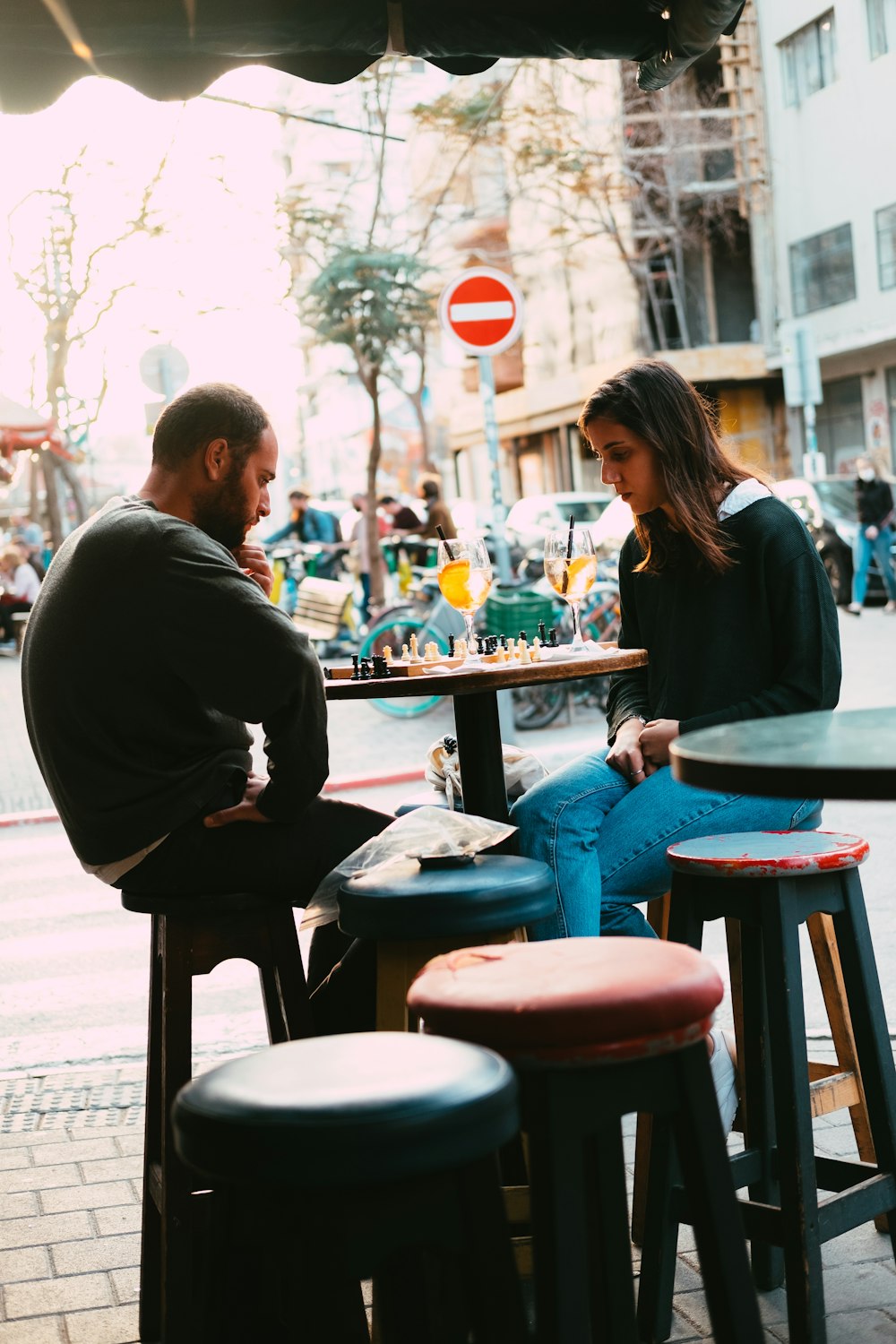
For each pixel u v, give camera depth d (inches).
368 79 868.6
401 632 530.9
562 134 1107.3
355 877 101.1
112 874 110.3
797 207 1245.1
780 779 71.2
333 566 740.0
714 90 1277.1
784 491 776.3
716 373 1293.1
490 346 378.0
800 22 1201.4
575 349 1461.6
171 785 109.1
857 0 1133.7
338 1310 62.6
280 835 109.1
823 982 122.0
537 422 1551.4
